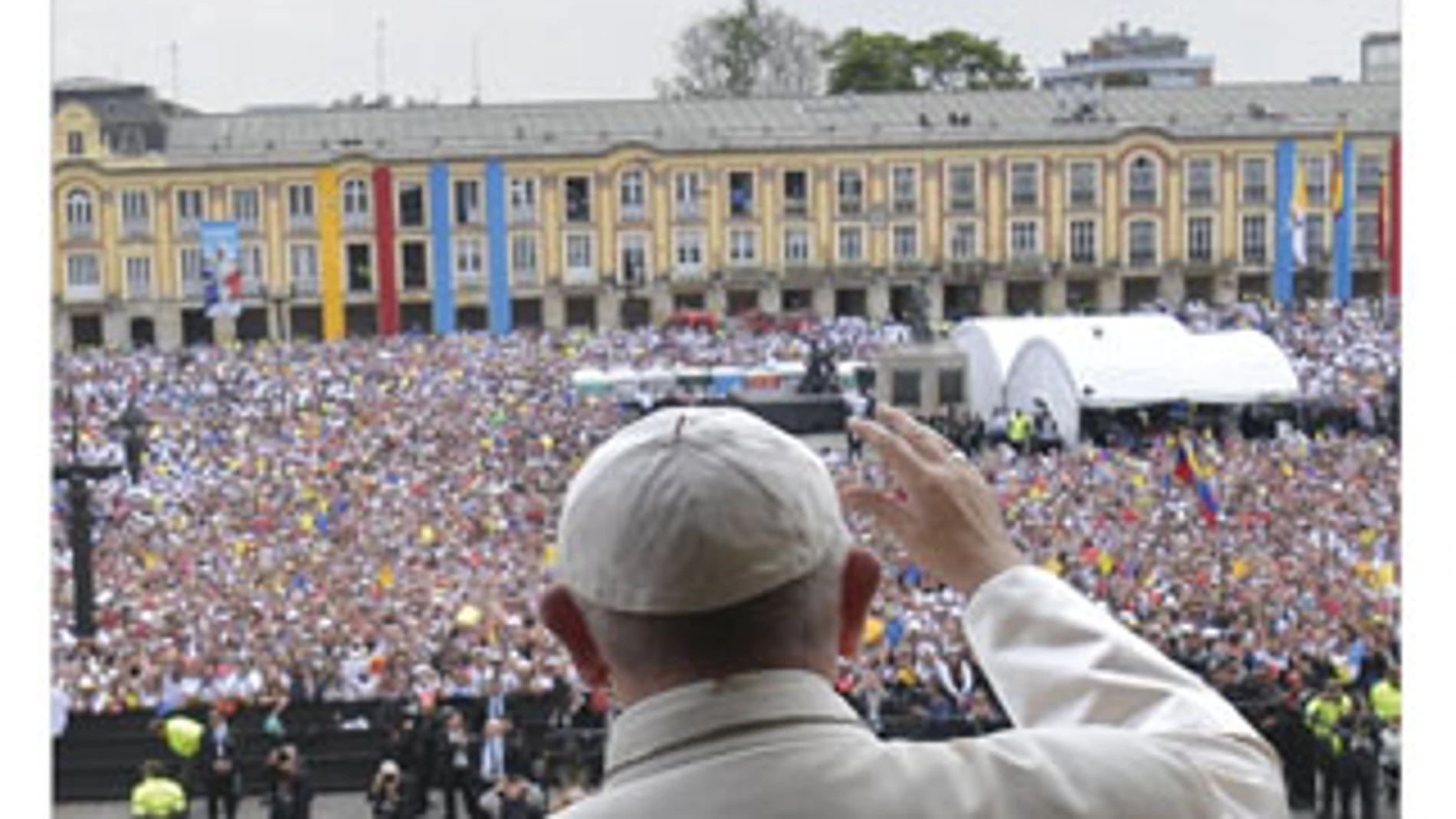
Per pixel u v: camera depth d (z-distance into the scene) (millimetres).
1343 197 139000
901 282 153375
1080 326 103312
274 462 101625
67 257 152375
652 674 6988
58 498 86438
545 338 130000
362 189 152375
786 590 6930
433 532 86875
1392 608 67750
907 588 64688
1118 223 151000
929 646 59500
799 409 98562
